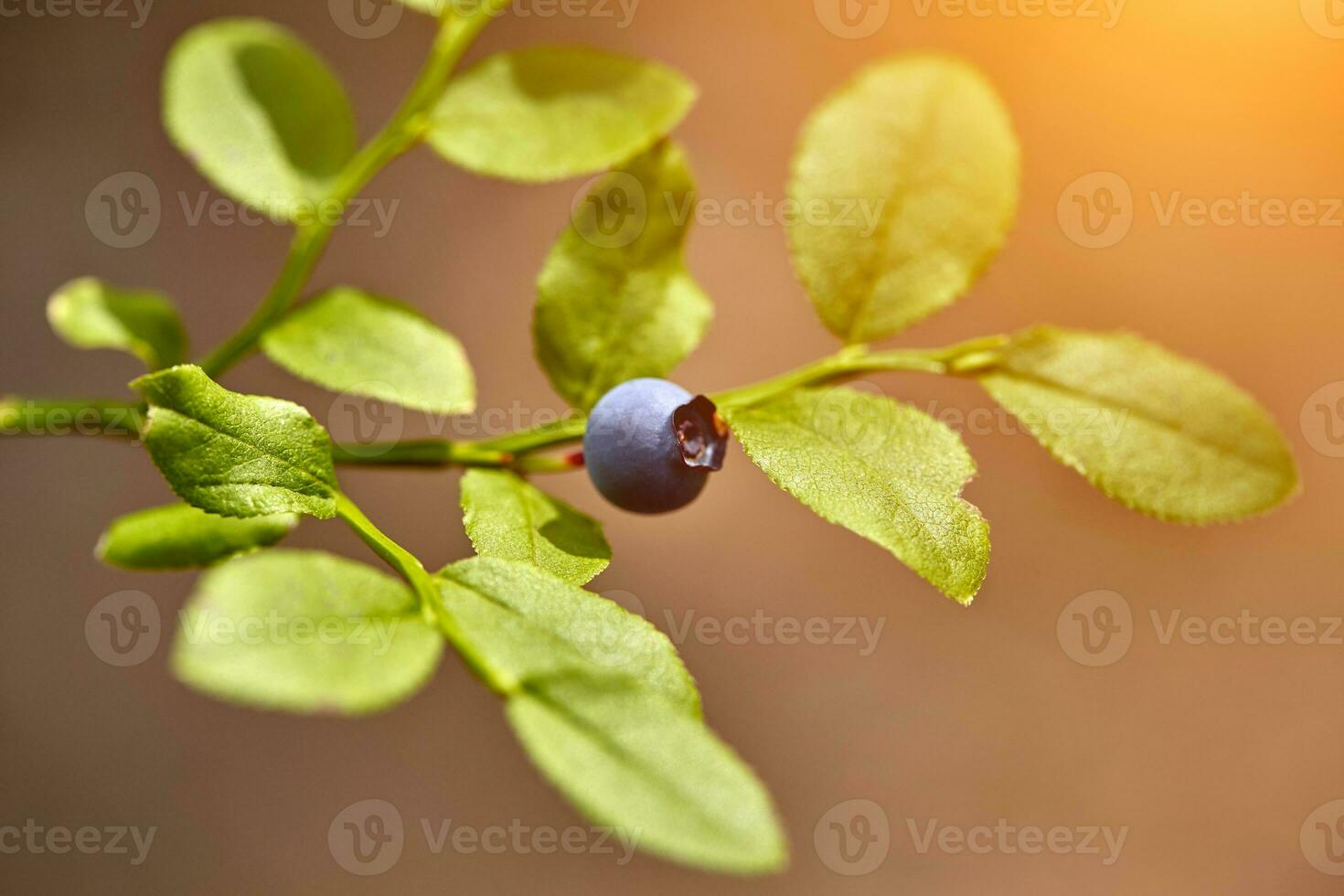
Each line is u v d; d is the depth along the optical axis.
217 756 0.38
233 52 0.23
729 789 0.19
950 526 0.20
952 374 0.22
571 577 0.21
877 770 0.39
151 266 0.40
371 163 0.23
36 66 0.41
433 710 0.39
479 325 0.40
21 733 0.37
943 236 0.22
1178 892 0.40
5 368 0.38
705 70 0.42
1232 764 0.41
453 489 0.37
